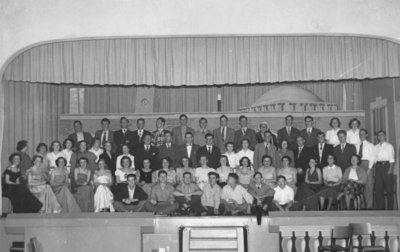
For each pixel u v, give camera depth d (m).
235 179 15.12
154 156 16.19
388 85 15.49
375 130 15.88
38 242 13.39
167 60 14.16
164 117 16.56
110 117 16.55
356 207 15.31
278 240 13.84
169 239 13.95
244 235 13.78
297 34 13.03
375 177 15.48
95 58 14.13
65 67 14.06
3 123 13.65
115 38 13.30
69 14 13.14
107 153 16.11
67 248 13.41
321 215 13.82
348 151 15.77
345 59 14.00
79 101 16.59
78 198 15.34
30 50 14.01
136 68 14.14
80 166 15.69
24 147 15.30
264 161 15.71
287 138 16.25
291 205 15.22
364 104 16.20
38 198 15.02
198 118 16.56
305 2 13.03
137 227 13.48
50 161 15.65
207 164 16.06
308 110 16.36
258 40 14.07
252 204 14.98
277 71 14.03
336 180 15.59
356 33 12.97
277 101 16.47
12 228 13.52
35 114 15.83
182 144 16.28
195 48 14.14
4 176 14.75
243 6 13.05
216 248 13.74
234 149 16.25
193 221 13.96
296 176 15.78
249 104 16.55
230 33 13.01
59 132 16.30
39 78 14.02
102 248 13.41
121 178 15.77
